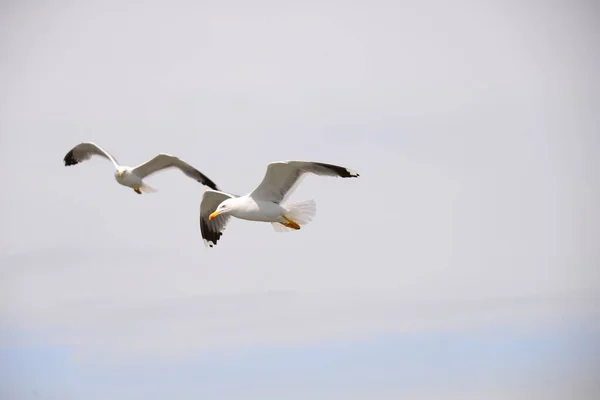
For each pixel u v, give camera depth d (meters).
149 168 21.88
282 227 17.52
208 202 18.88
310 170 16.34
